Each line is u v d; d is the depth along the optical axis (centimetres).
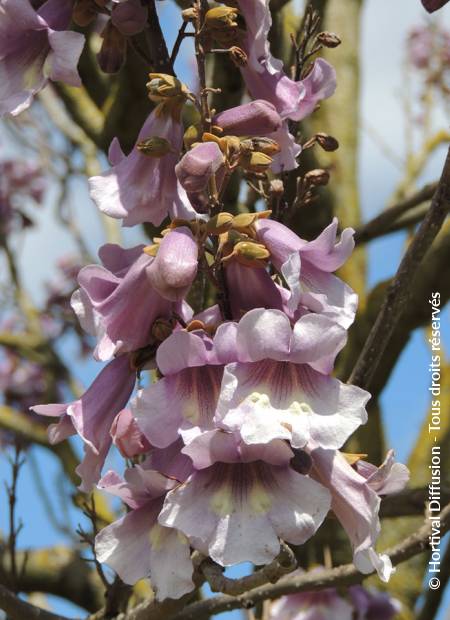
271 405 35
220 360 36
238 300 38
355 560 36
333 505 38
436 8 43
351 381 50
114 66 43
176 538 37
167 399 36
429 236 47
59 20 42
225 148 39
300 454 37
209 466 36
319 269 38
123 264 41
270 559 35
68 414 40
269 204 53
